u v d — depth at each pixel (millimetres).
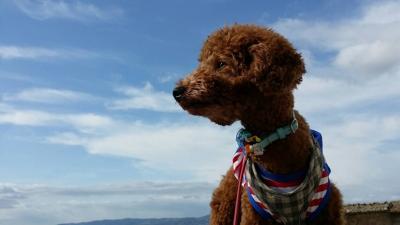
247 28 694
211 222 811
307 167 663
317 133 726
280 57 638
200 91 651
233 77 660
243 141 692
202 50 721
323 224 691
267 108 655
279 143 655
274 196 667
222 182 805
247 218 710
